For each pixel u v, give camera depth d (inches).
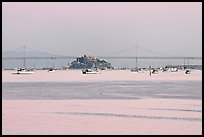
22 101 3909.9
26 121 2477.9
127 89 5826.8
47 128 2215.8
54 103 3690.9
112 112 2947.8
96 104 3585.1
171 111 3004.4
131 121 2469.2
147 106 3385.8
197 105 3467.0
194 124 2354.8
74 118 2615.7
